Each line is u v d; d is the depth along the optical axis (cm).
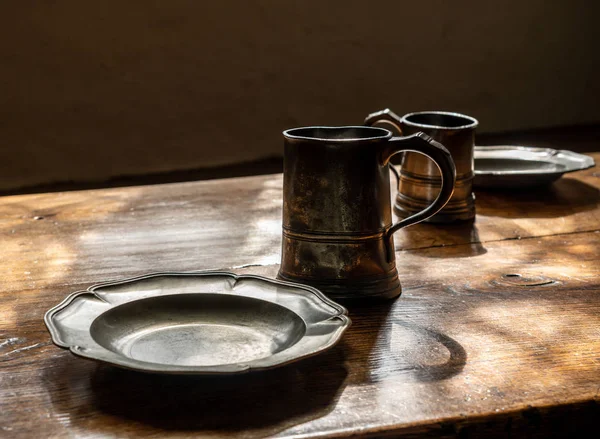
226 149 484
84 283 112
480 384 80
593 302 106
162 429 71
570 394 78
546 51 546
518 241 136
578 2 542
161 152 469
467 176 145
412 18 504
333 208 100
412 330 95
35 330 95
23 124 435
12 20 417
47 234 137
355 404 76
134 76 449
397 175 151
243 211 154
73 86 438
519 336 94
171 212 152
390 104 517
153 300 94
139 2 438
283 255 106
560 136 534
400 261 124
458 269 121
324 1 479
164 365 73
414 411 74
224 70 469
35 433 70
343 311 87
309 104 496
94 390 78
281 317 91
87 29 432
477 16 521
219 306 95
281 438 69
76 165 452
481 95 539
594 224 147
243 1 460
